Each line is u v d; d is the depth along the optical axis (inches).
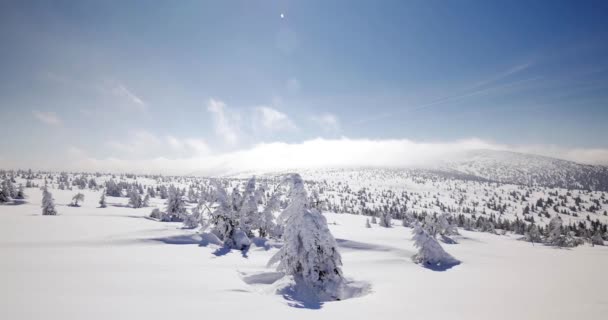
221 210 1333.7
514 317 437.4
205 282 610.9
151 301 446.0
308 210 725.9
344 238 1649.9
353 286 726.5
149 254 957.8
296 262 691.4
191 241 1275.8
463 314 451.8
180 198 2516.0
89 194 5305.1
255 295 546.0
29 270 623.5
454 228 2539.4
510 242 2856.8
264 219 1489.9
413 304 521.0
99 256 850.1
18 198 3870.6
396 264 1156.5
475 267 1151.6
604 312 470.9
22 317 347.3
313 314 440.8
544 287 725.9
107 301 431.5
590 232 4822.8
